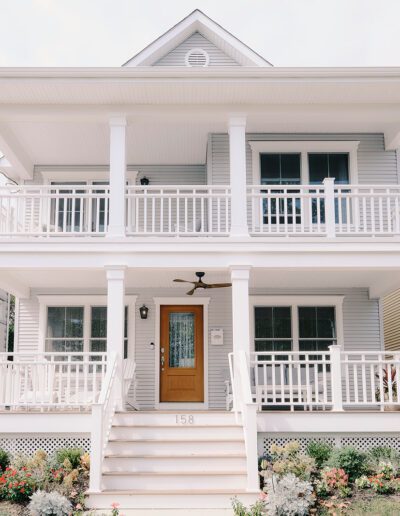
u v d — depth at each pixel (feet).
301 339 42.24
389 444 29.96
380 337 42.22
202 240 32.60
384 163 42.14
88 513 23.62
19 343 42.45
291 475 24.67
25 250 32.42
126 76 31.73
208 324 42.60
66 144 41.32
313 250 32.65
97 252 32.48
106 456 27.40
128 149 42.96
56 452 28.63
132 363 37.35
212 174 40.86
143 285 42.24
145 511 24.64
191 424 30.01
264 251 32.55
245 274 32.32
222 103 34.19
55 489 25.40
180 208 45.09
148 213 44.91
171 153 43.96
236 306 32.01
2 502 24.68
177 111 34.12
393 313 54.44
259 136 41.78
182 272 36.22
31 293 43.09
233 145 33.96
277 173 41.91
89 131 38.83
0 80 31.50
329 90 32.86
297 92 33.04
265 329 42.37
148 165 46.06
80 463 27.78
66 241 32.48
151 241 32.55
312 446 28.71
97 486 25.50
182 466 27.45
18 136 39.73
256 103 34.22
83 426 29.60
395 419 29.71
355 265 32.71
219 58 41.93
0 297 65.16
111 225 32.96
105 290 43.11
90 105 33.94
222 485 26.40
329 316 42.70
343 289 42.65
